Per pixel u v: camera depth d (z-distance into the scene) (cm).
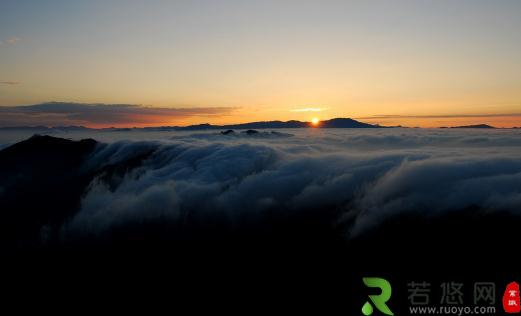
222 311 2586
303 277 3000
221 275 3127
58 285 3000
